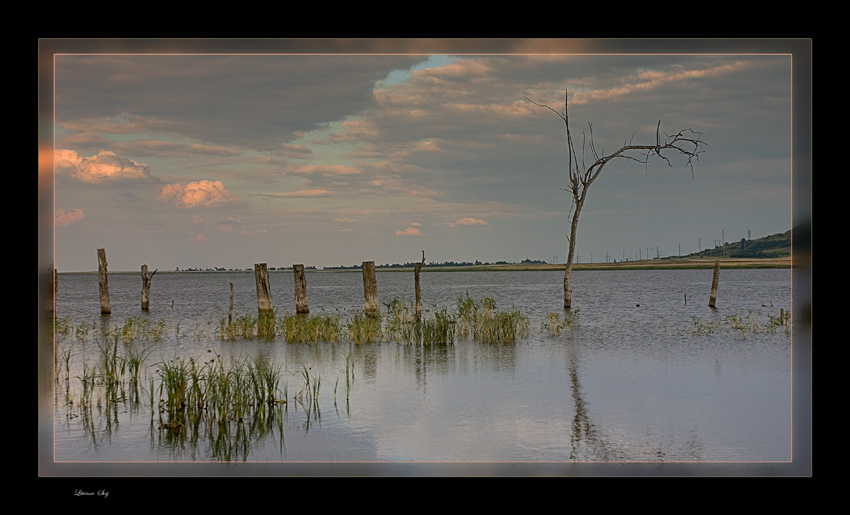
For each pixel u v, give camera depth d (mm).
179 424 12141
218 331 25984
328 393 14609
